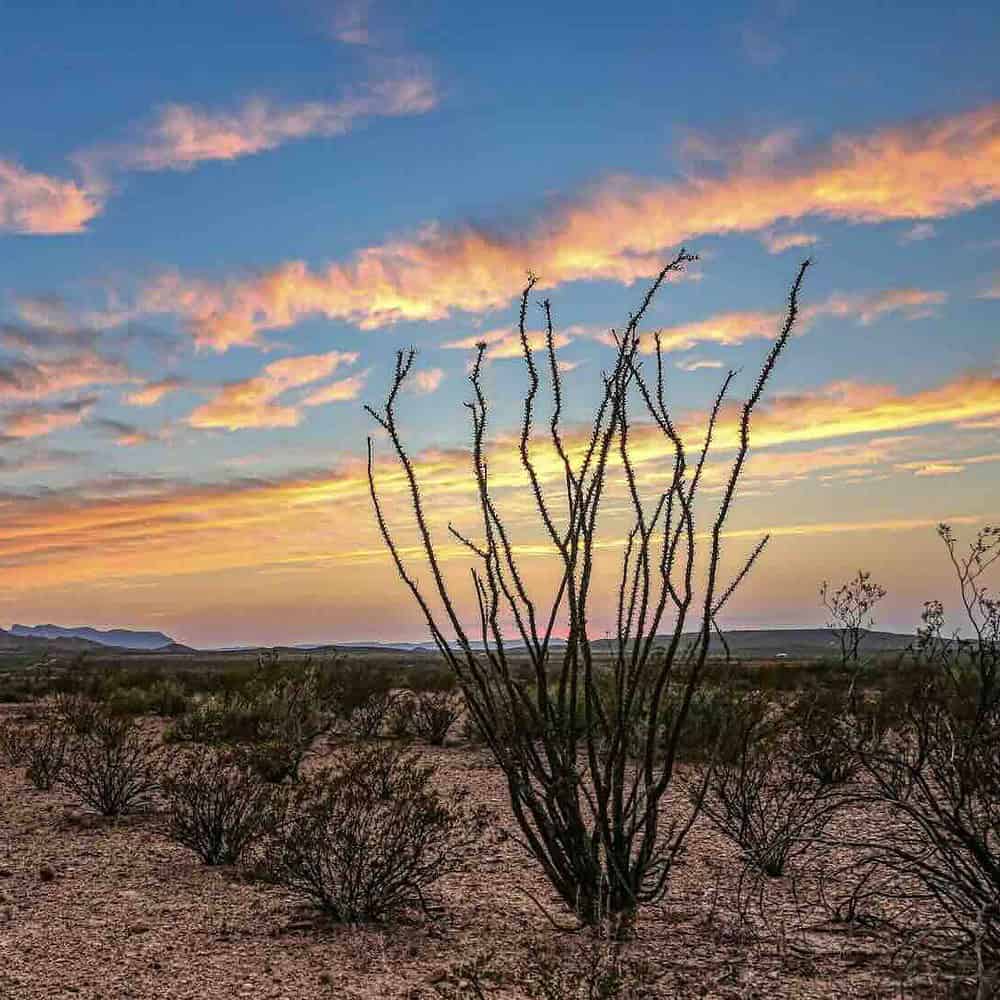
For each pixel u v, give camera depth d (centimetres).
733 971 493
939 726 583
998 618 732
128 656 12062
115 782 1083
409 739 1458
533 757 595
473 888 693
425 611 604
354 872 641
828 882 634
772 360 570
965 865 497
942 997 434
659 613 581
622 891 586
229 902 679
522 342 595
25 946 579
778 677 1745
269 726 1422
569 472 589
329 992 496
